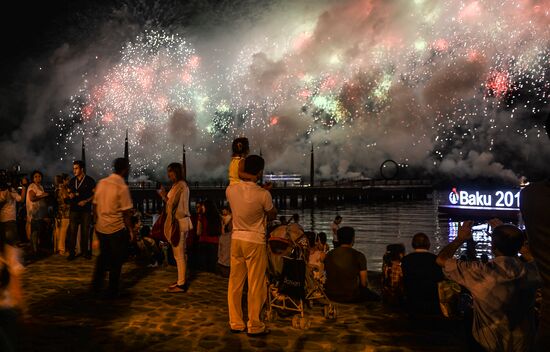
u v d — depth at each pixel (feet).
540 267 7.04
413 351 16.03
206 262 28.99
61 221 32.83
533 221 7.08
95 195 21.70
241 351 15.80
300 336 17.40
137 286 24.63
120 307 20.71
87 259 31.07
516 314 11.33
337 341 16.90
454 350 16.14
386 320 19.43
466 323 13.69
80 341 16.48
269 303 19.24
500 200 123.54
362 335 17.58
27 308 20.22
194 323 18.69
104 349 15.78
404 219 171.63
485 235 111.86
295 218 34.78
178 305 21.16
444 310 18.80
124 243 21.99
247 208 16.89
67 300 21.62
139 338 16.89
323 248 38.01
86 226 31.14
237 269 17.63
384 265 22.27
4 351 7.11
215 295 23.08
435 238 118.21
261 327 17.39
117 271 21.95
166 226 23.30
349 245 22.13
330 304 19.61
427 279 18.90
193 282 25.75
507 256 11.64
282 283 18.72
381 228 141.69
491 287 11.40
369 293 22.02
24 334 16.99
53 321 18.62
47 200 33.27
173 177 23.32
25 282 24.79
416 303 19.08
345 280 21.68
